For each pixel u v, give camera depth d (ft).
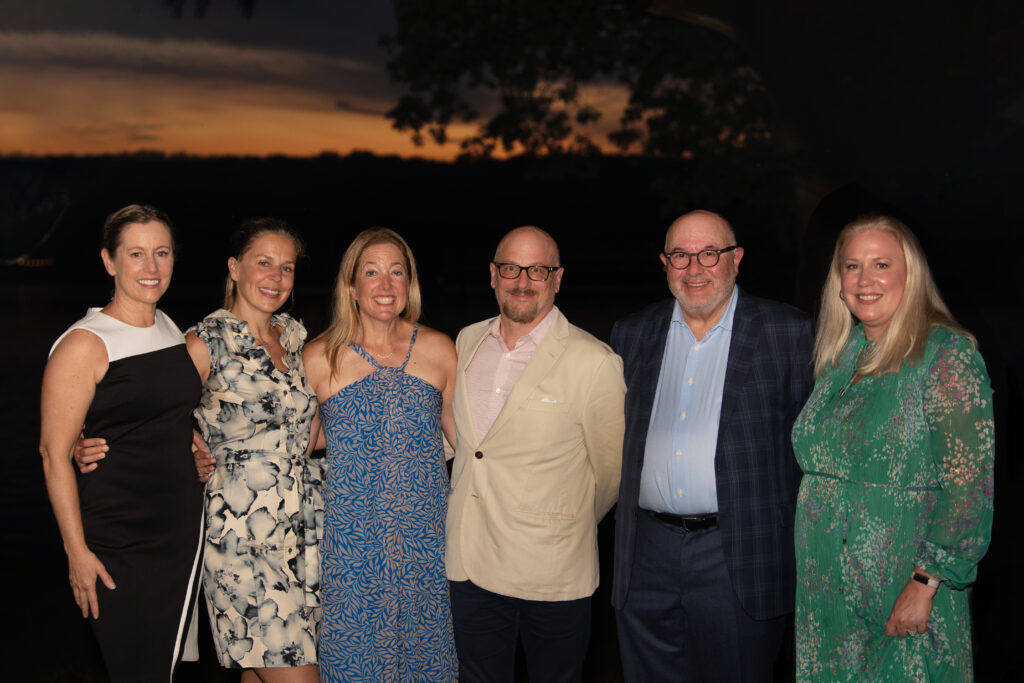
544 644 9.75
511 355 9.81
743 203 28.17
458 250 144.66
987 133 16.16
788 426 8.89
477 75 33.50
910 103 18.25
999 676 10.07
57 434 8.38
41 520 24.21
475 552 9.68
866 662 7.88
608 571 18.10
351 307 9.79
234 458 9.23
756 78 30.60
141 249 8.78
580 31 31.63
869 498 7.80
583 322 83.51
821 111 22.31
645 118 32.30
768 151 26.78
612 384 9.45
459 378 10.04
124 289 8.84
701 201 29.12
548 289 9.56
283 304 10.28
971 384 7.33
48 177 123.44
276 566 9.12
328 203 136.46
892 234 7.88
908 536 7.62
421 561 9.69
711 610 8.89
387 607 9.50
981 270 13.08
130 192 126.72
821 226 12.12
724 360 9.07
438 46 32.81
